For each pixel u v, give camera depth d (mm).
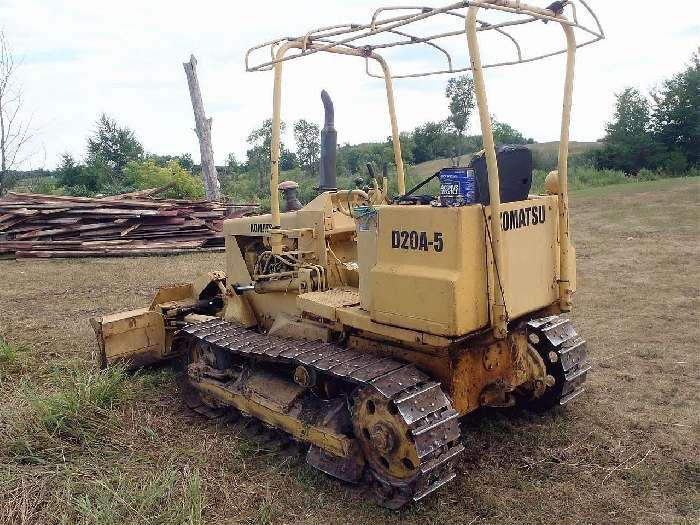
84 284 11484
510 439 5016
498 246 3838
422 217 3932
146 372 6637
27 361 6879
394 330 4180
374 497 4258
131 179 32125
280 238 5105
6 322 8820
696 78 37125
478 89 3656
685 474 4430
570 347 5215
